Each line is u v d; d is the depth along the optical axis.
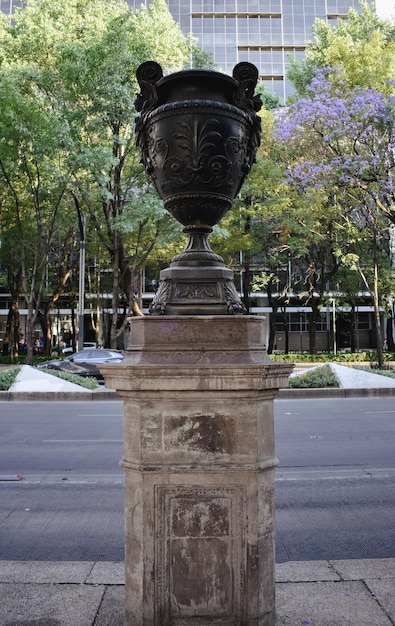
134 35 22.55
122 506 6.15
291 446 9.56
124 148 24.36
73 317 41.31
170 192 3.24
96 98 21.64
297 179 25.12
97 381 19.81
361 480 7.27
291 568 3.90
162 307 3.07
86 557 4.65
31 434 10.88
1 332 55.16
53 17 24.12
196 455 2.88
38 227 24.84
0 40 23.91
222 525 2.88
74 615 3.20
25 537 5.16
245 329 2.94
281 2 66.62
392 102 19.83
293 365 3.02
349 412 13.70
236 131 3.19
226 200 3.28
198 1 66.31
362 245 29.97
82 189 21.81
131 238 27.19
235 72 3.38
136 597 2.88
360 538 5.07
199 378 2.81
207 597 2.86
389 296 32.88
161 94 3.33
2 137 21.38
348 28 28.00
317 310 38.62
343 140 21.09
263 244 31.55
